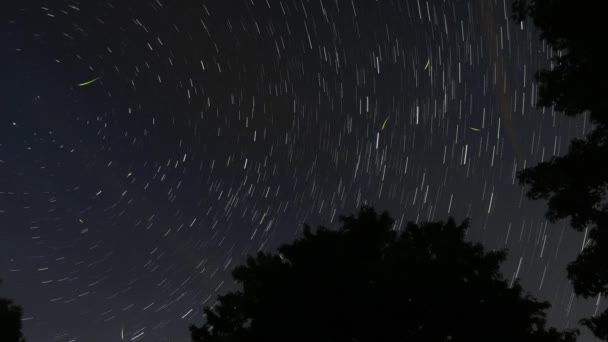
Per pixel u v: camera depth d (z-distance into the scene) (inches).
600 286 384.2
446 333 480.1
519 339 467.8
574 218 407.8
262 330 498.3
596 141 393.7
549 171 406.0
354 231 536.4
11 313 619.5
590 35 348.8
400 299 480.1
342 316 478.6
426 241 530.3
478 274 506.6
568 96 378.3
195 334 597.6
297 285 492.4
